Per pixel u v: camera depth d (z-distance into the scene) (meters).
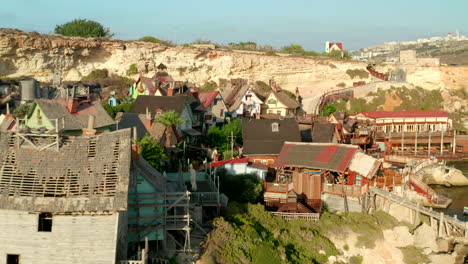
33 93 70.50
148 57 108.38
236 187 53.06
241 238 41.88
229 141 72.69
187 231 36.81
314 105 112.00
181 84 91.31
